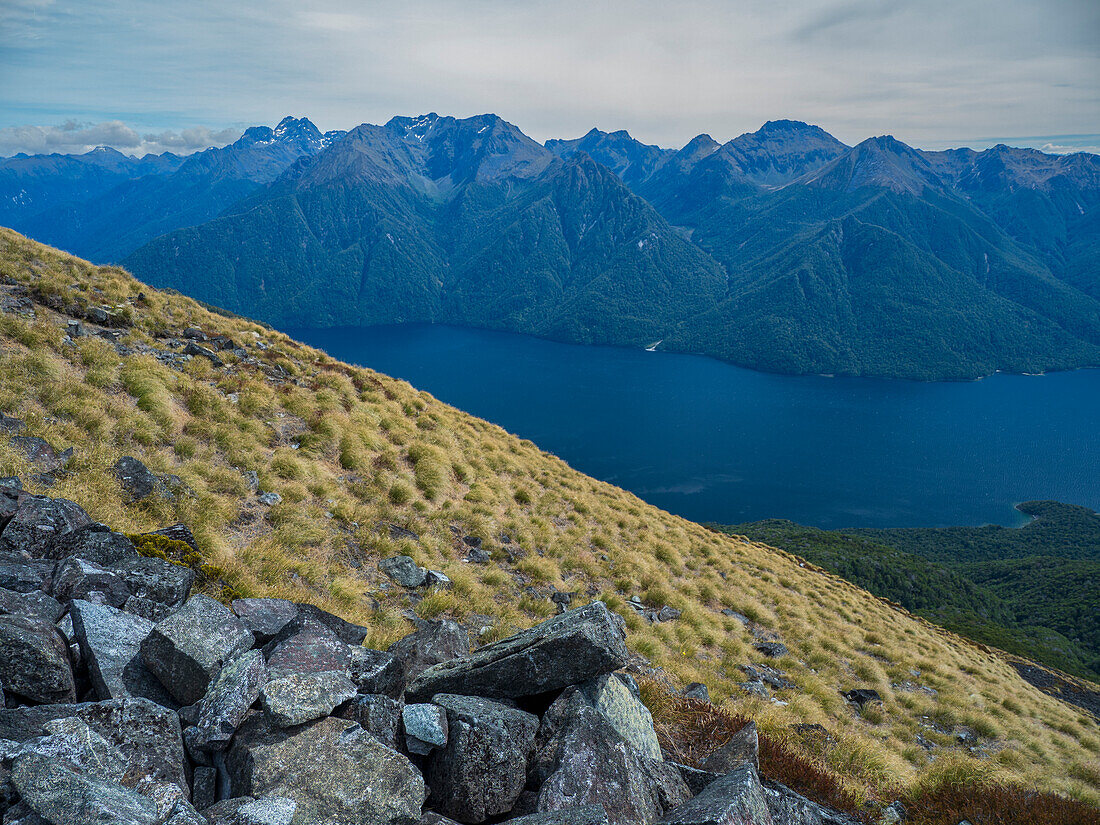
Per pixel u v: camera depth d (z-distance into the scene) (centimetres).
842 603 3170
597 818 436
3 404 1291
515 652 661
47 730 418
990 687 2567
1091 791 1647
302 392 2212
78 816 338
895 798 1083
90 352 1691
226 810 396
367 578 1432
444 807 504
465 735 523
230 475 1503
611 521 2688
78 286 2236
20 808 346
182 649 563
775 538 17688
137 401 1590
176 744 471
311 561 1333
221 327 2586
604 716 609
